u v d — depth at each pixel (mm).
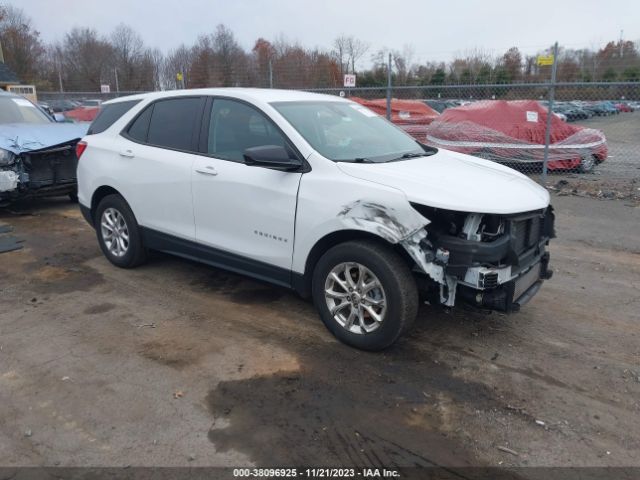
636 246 6660
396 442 3000
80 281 5441
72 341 4156
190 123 4902
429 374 3699
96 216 5855
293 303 4887
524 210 3664
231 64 17906
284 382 3582
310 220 3938
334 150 4160
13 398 3396
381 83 20406
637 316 4656
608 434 3086
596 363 3867
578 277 5598
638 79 11633
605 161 12586
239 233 4480
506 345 4117
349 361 3854
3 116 8859
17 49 54219
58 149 8055
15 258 6199
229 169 4465
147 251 5660
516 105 12203
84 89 45719
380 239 3736
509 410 3305
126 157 5344
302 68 16547
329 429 3104
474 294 3641
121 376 3654
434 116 14820
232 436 3039
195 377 3646
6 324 4449
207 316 4621
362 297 3840
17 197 7902
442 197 3510
